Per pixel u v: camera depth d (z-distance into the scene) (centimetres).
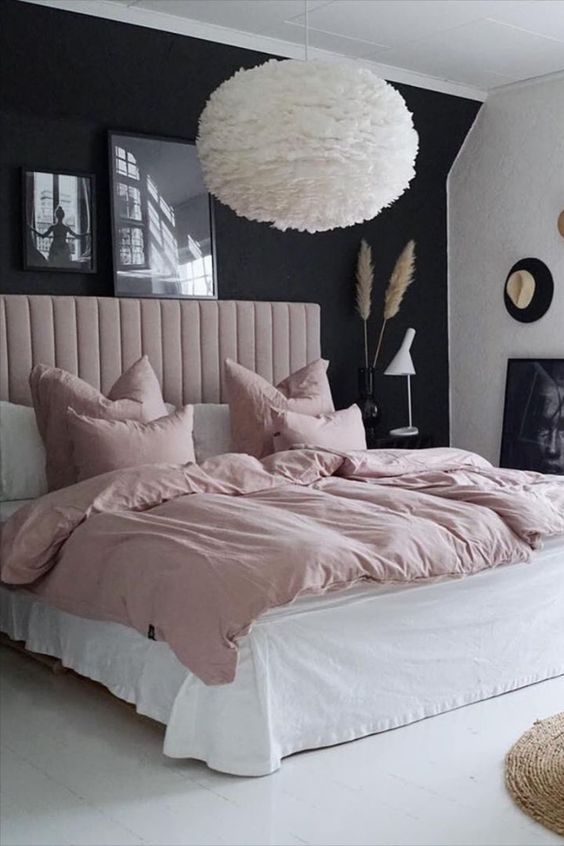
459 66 578
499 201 631
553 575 383
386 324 636
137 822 273
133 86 508
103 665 354
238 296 570
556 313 603
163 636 305
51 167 498
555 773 294
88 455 423
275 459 441
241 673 298
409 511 374
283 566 306
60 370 459
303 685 311
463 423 665
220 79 531
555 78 593
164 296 532
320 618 315
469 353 657
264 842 260
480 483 436
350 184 353
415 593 339
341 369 616
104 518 359
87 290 513
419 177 645
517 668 371
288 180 346
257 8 483
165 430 439
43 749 323
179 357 529
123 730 338
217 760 300
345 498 393
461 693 353
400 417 646
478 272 648
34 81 480
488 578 361
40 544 364
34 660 412
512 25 508
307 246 596
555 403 602
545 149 602
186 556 315
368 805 279
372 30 516
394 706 334
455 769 302
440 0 472
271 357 565
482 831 264
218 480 402
